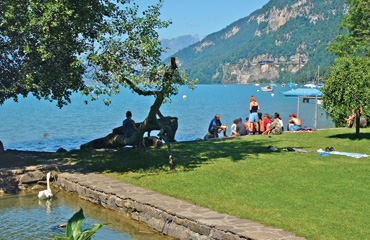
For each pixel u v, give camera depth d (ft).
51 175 42.37
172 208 28.09
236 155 48.21
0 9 42.47
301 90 154.30
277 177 35.88
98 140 57.57
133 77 38.88
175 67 40.65
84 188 36.65
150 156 49.47
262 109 211.41
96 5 44.70
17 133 106.32
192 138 94.58
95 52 41.14
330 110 59.41
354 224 23.56
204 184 34.42
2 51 46.98
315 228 23.06
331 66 59.41
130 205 31.30
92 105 270.46
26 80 43.27
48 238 26.84
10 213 32.76
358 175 35.50
